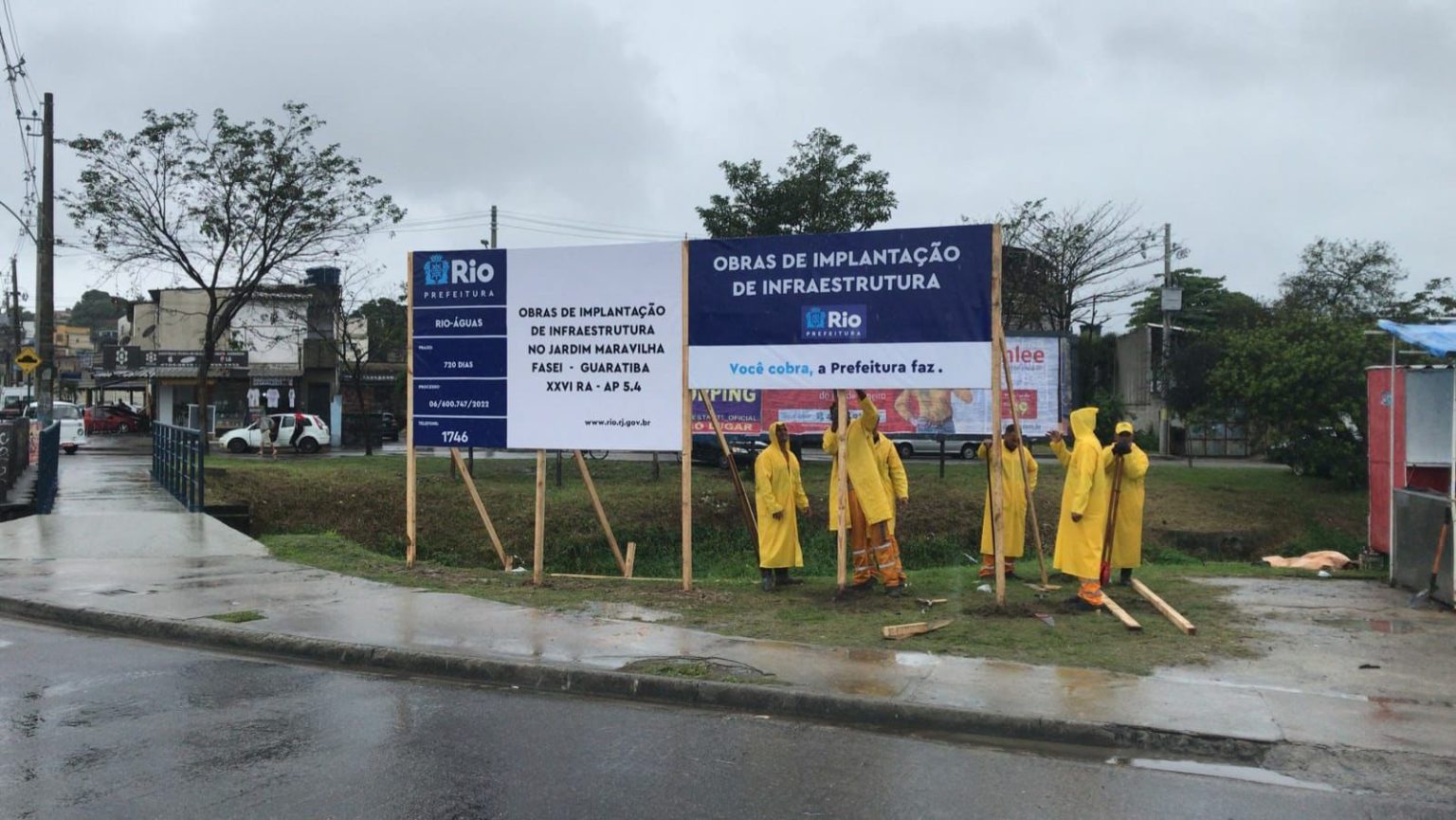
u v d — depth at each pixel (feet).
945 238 30.45
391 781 16.88
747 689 21.76
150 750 18.42
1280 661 24.08
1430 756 17.72
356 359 117.91
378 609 30.68
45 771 17.24
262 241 101.14
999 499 29.86
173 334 167.43
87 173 94.43
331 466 86.43
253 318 155.33
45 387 89.66
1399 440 39.42
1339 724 19.31
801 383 32.09
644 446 34.78
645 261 34.35
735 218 86.69
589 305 35.01
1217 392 82.94
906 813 15.60
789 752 18.76
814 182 85.51
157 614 29.68
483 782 16.90
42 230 89.20
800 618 29.40
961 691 21.48
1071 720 19.45
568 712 21.42
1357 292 162.81
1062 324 138.82
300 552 42.98
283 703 21.77
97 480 76.54
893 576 32.89
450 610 30.55
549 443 35.68
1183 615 29.45
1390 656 24.53
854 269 31.40
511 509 67.77
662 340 34.30
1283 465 100.42
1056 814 15.61
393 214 104.88
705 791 16.60
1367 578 36.37
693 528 65.41
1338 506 72.90
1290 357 77.20
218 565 39.29
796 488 35.53
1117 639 26.43
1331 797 16.33
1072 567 30.55
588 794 16.37
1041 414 74.18
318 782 16.79
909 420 75.97
